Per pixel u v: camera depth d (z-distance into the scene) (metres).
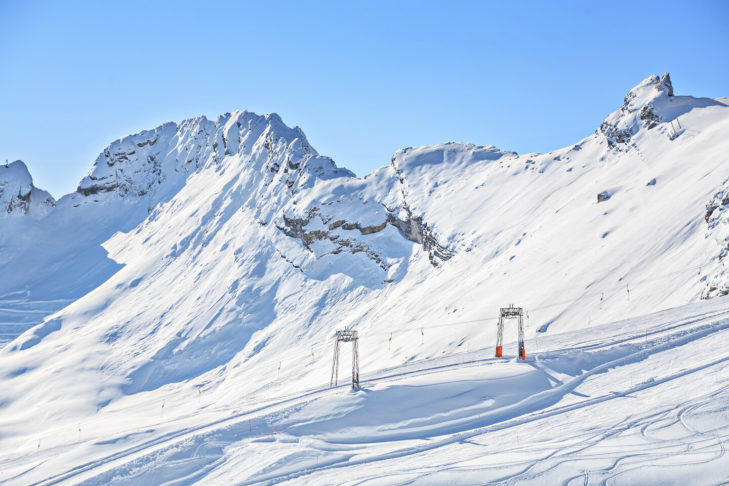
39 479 50.72
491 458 39.50
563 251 112.50
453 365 60.66
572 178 146.38
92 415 136.00
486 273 125.69
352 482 39.25
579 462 36.84
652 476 34.38
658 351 52.97
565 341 62.34
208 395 134.88
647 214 104.88
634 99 148.38
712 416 39.56
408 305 136.75
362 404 52.34
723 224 81.94
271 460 44.56
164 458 46.94
